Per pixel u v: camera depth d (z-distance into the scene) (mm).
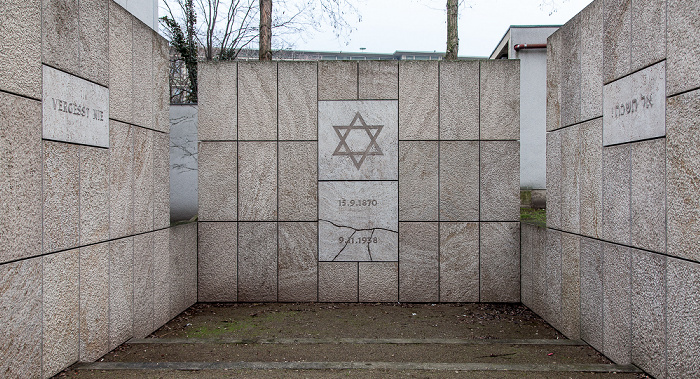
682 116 3592
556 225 5953
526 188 14320
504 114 7453
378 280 7496
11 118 3523
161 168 6121
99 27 4699
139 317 5531
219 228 7527
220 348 5043
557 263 5930
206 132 7551
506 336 5730
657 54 3922
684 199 3566
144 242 5652
